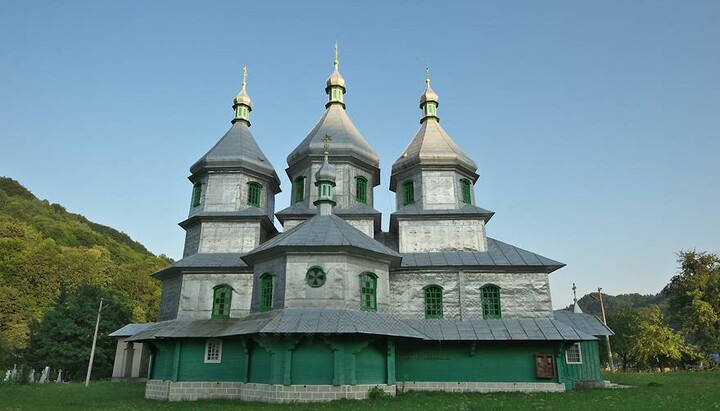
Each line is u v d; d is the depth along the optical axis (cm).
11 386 3462
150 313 7938
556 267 2836
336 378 2136
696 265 5853
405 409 1812
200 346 2566
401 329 2372
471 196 3319
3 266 7550
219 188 3167
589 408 1791
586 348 3100
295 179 3281
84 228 11294
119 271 8794
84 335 5303
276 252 2458
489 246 3048
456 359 2631
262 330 2116
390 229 3338
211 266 2812
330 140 3181
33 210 11462
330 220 2639
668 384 3091
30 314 6956
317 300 2323
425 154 3259
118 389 3297
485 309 2778
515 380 2589
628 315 6850
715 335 5384
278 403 2098
